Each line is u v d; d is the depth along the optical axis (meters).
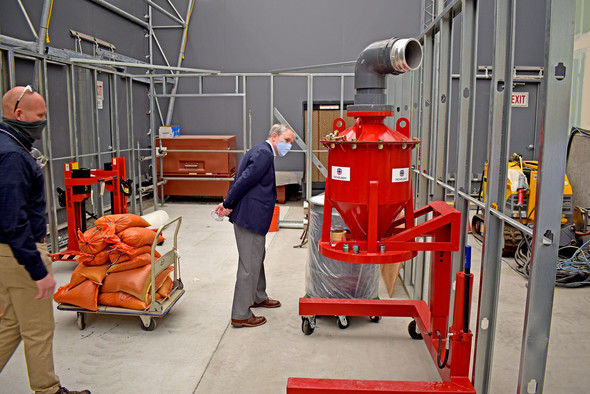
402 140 2.22
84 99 6.12
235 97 8.87
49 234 5.25
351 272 3.30
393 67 2.17
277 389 2.54
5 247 2.01
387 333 3.21
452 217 2.28
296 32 8.57
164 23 8.71
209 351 2.95
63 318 3.42
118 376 2.65
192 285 4.15
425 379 2.65
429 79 3.56
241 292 3.22
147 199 8.72
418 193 3.85
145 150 8.55
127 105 7.12
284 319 3.44
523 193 4.82
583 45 6.06
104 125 6.76
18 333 2.20
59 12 6.03
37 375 2.22
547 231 1.66
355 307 3.12
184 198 8.71
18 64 4.80
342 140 2.22
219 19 8.69
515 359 2.93
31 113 2.05
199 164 7.89
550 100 1.57
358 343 3.07
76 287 3.13
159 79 8.55
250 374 2.69
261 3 8.57
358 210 2.27
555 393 2.57
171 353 2.92
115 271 3.16
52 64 5.45
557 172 1.61
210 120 8.97
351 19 8.43
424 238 3.66
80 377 2.64
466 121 2.61
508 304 3.81
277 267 4.73
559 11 1.52
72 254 4.55
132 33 8.16
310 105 6.72
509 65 2.01
